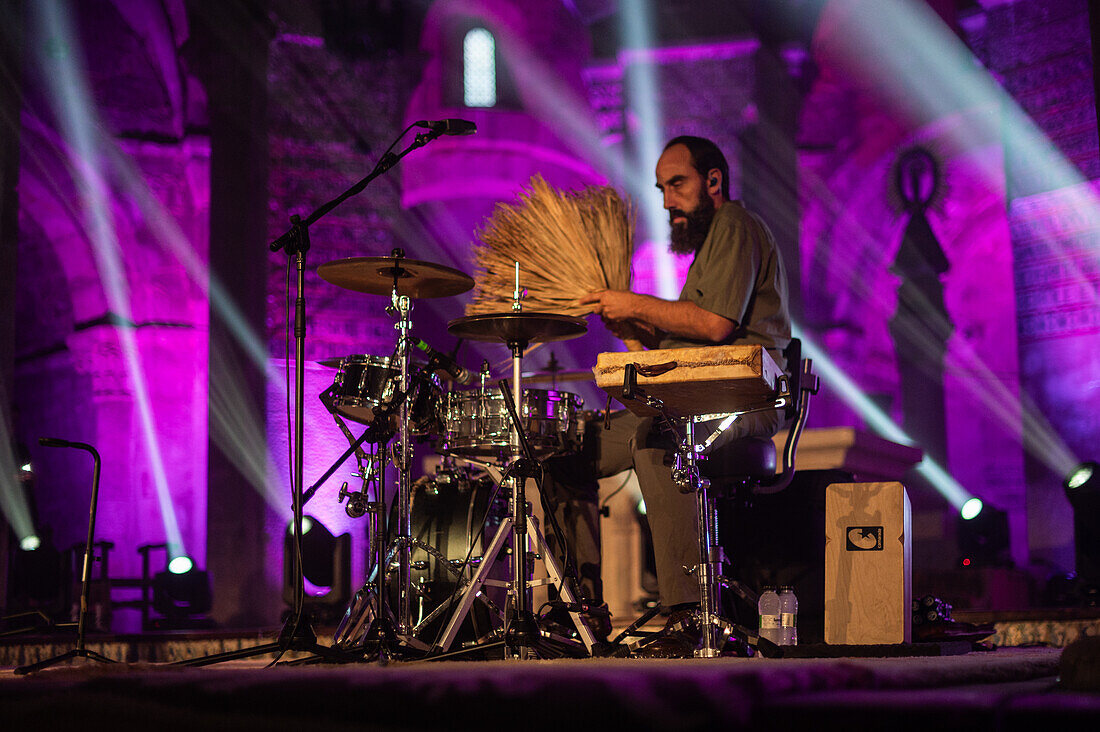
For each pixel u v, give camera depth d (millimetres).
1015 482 14820
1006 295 15070
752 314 3912
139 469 12453
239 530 9750
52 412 13547
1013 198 11953
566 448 3725
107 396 12523
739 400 3043
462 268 14453
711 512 3318
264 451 10008
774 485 3758
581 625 3234
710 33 13469
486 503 3832
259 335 10188
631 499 5410
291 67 11992
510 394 3254
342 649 2896
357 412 3512
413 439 3750
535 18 14234
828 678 1770
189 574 8383
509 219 4152
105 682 1897
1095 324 11281
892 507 3504
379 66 12398
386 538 3271
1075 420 11266
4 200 7219
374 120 12344
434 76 14266
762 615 3477
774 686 1667
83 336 12711
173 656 5523
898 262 13617
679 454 3121
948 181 14219
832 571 3553
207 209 12383
